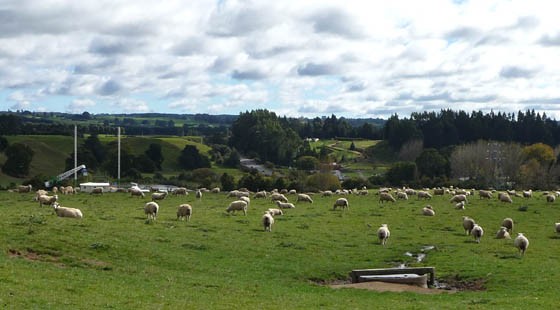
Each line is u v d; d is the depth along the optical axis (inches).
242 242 1699.1
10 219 1648.6
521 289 1245.1
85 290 1001.5
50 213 2068.2
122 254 1365.7
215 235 1776.6
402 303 1083.3
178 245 1569.9
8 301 866.1
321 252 1652.3
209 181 5511.8
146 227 1817.2
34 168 6801.2
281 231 1952.5
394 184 5807.1
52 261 1237.7
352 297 1150.3
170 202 3019.2
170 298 1007.6
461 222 2362.2
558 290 1218.0
